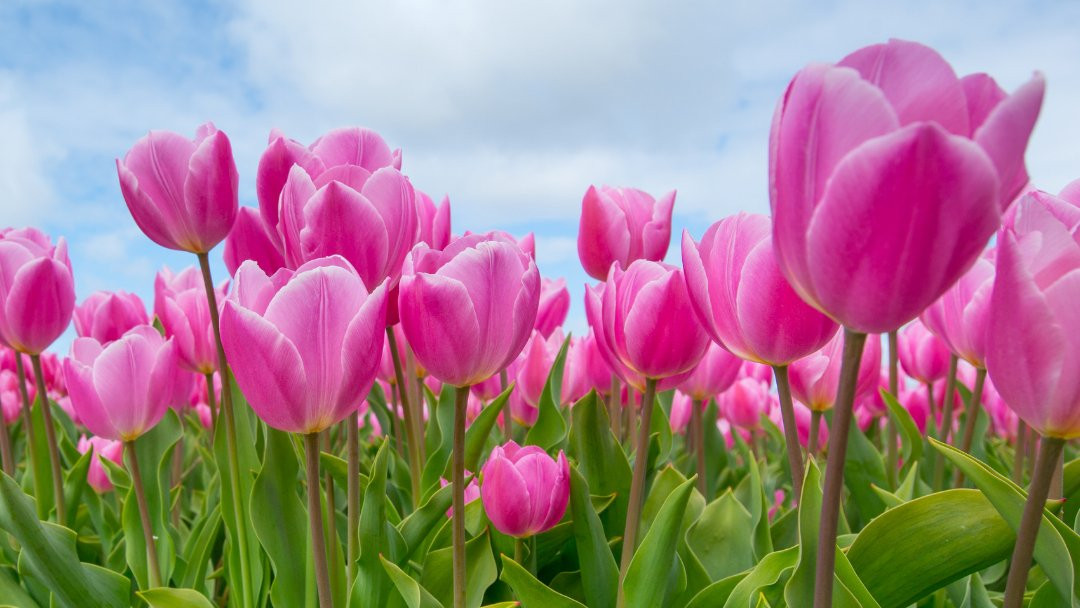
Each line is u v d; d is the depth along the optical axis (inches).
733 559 23.1
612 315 19.5
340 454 35.0
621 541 24.0
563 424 26.0
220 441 23.5
